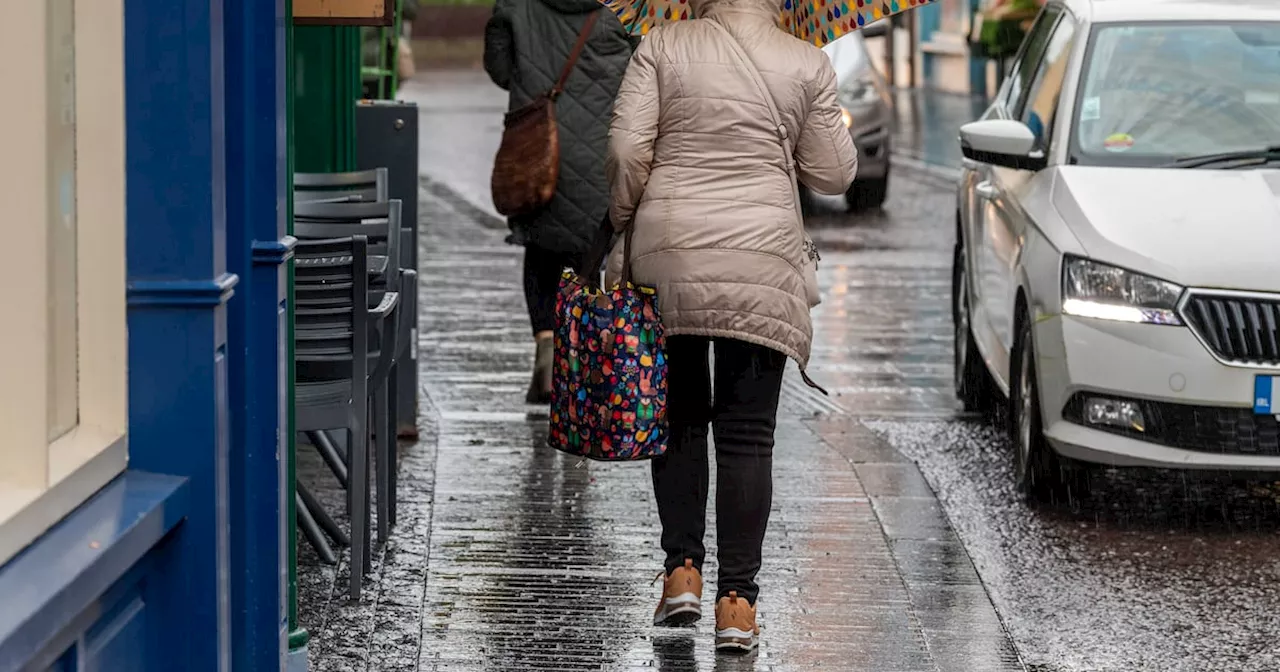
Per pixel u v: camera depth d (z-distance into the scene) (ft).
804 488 70.49
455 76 392.88
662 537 52.80
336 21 56.39
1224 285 65.26
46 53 32.50
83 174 35.22
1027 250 71.41
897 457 76.43
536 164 78.33
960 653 52.24
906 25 365.81
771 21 50.88
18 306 31.91
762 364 50.57
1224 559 63.21
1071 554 63.21
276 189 39.96
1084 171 72.69
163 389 36.35
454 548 60.54
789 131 50.14
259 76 39.63
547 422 79.82
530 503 66.49
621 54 79.46
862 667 50.65
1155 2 80.89
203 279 36.14
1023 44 89.30
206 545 36.83
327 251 53.11
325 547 58.59
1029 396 69.87
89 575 31.09
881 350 101.96
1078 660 52.16
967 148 76.23
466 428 78.43
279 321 40.22
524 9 79.41
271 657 40.91
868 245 147.64
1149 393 65.41
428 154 221.87
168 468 36.55
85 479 34.40
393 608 54.24
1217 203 69.21
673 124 49.93
